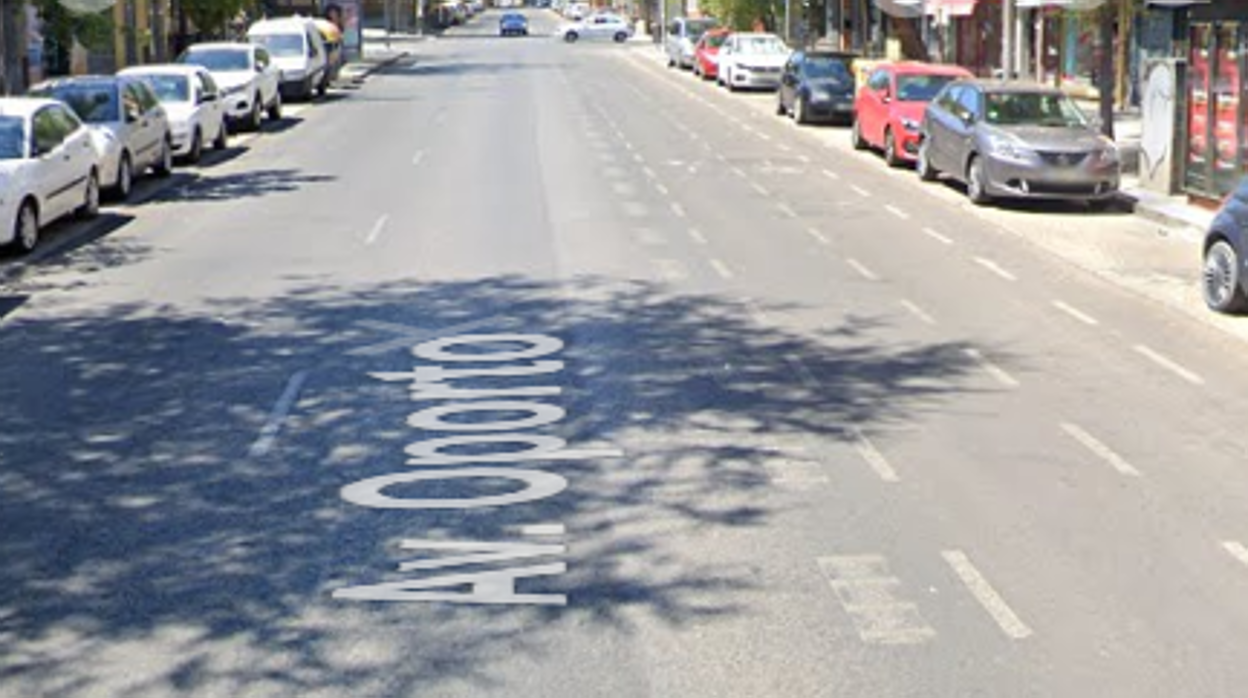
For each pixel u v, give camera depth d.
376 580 7.43
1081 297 14.93
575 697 6.11
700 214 20.22
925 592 7.22
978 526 8.15
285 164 26.61
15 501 8.66
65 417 10.42
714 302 14.29
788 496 8.66
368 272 15.85
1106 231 19.53
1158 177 21.94
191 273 15.98
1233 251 13.91
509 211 20.23
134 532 8.13
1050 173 20.94
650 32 105.75
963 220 20.31
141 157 23.30
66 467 9.29
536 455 9.45
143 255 17.23
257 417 10.36
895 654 6.51
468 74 54.66
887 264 16.64
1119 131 30.08
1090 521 8.24
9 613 7.05
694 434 9.91
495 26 127.25
